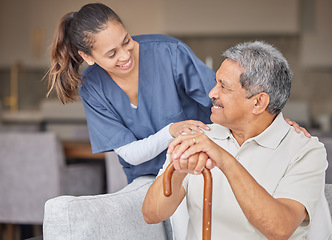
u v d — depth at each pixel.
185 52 1.83
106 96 1.85
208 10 5.68
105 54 1.60
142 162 1.81
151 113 1.85
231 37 6.03
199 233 1.49
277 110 1.41
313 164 1.39
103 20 1.57
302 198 1.33
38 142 3.27
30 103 6.59
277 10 5.56
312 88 5.93
